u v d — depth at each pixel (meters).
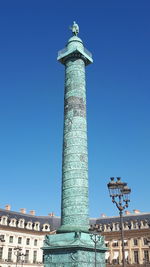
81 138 33.53
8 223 75.12
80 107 34.88
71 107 34.81
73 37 38.97
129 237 74.94
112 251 76.00
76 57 37.28
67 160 32.75
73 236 28.94
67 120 34.53
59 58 38.03
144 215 77.38
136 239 74.00
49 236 30.77
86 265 28.42
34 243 78.38
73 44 37.72
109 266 74.19
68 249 28.73
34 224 80.81
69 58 37.56
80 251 28.33
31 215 84.00
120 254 74.75
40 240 79.56
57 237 29.98
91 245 29.39
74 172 31.97
